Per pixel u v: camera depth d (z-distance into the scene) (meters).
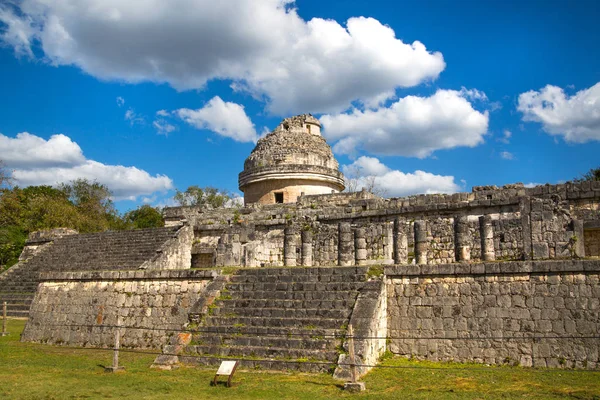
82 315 21.17
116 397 11.69
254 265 25.28
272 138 38.06
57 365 15.72
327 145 39.34
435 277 16.89
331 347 14.76
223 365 13.02
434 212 27.05
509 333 15.66
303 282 17.72
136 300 20.36
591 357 14.70
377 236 25.67
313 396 11.71
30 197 59.94
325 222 30.02
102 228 57.69
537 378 13.48
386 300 17.23
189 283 19.66
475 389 12.34
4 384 12.89
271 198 36.78
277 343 15.26
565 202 22.22
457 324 16.28
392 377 13.71
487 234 19.41
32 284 32.25
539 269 15.66
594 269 15.08
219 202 69.56
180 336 16.31
